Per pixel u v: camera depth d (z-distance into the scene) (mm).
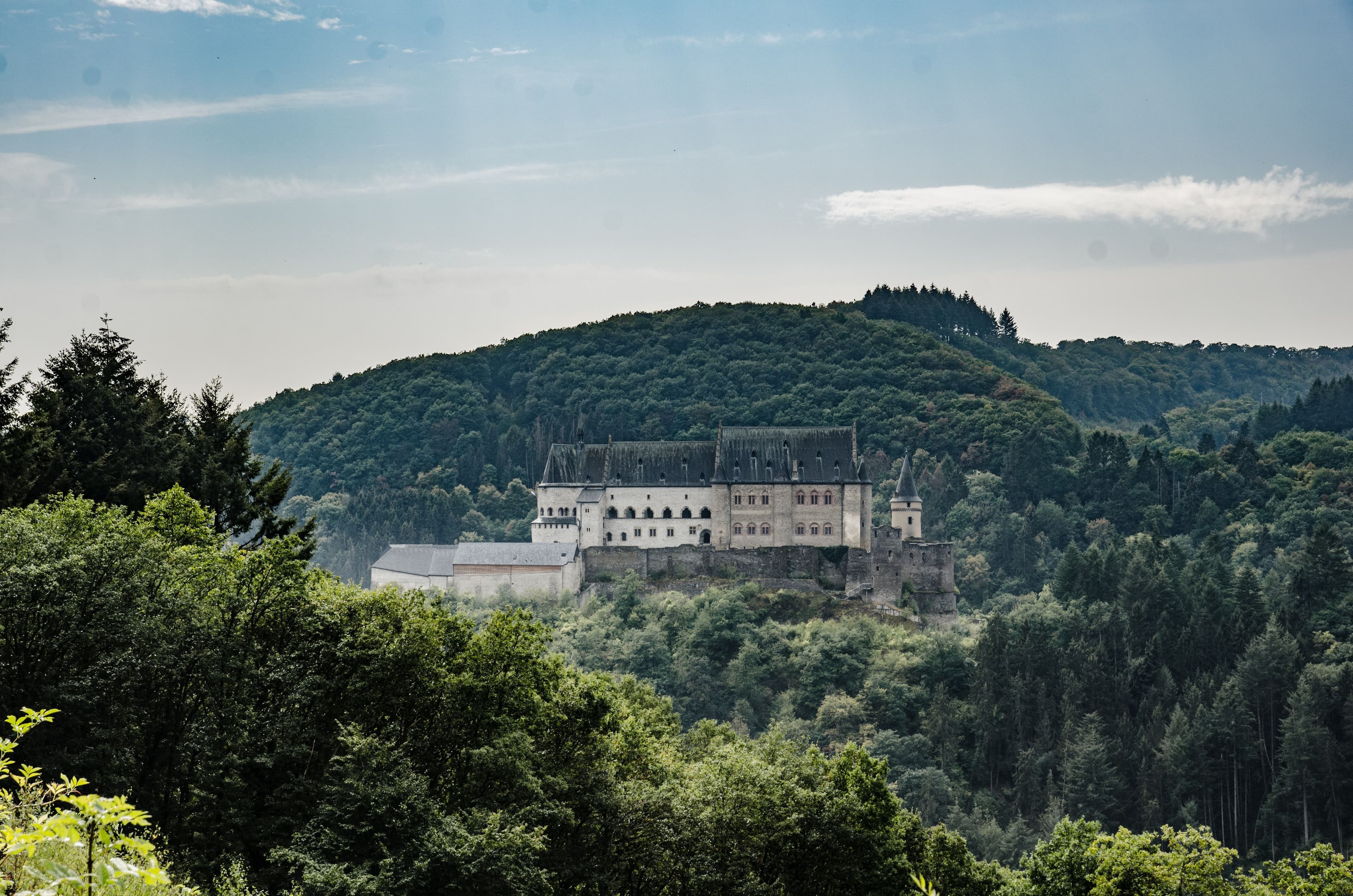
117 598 89000
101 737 85062
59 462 131250
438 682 102062
